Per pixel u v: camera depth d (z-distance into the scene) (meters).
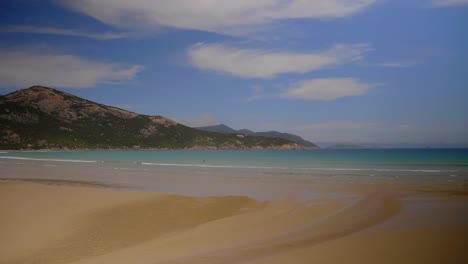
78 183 26.41
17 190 19.00
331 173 34.62
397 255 7.99
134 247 10.14
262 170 39.72
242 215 14.22
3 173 35.38
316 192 20.22
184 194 20.39
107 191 19.12
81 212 13.98
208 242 10.27
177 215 14.16
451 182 24.47
